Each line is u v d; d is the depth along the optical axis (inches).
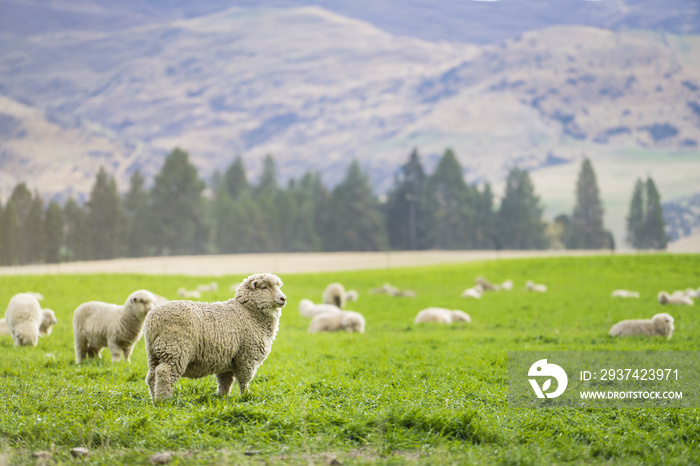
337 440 331.6
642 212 6333.7
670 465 315.9
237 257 3941.9
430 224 6033.5
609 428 368.8
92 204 5565.9
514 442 340.5
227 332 417.7
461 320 1189.7
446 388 478.9
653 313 1207.6
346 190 6102.4
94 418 350.0
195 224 5753.0
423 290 2044.8
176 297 1521.9
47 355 639.1
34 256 5290.4
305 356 690.8
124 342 607.8
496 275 2395.4
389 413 365.1
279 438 333.7
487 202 6309.1
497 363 612.4
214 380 499.5
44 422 351.6
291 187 7544.3
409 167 6289.4
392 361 642.8
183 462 297.7
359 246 5880.9
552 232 6879.9
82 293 1565.0
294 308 1477.6
